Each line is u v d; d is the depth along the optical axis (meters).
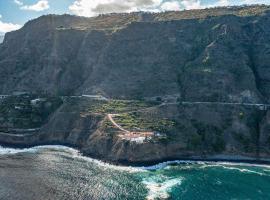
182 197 136.88
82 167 169.88
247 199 136.62
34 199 131.75
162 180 154.12
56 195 135.62
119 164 174.12
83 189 141.75
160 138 184.50
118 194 137.50
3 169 165.62
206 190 144.25
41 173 160.38
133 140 179.50
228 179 157.00
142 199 133.12
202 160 184.00
